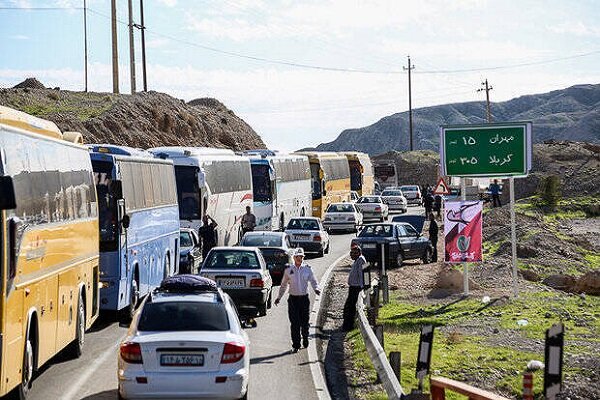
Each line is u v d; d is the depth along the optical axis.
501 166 61.69
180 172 79.81
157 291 30.48
